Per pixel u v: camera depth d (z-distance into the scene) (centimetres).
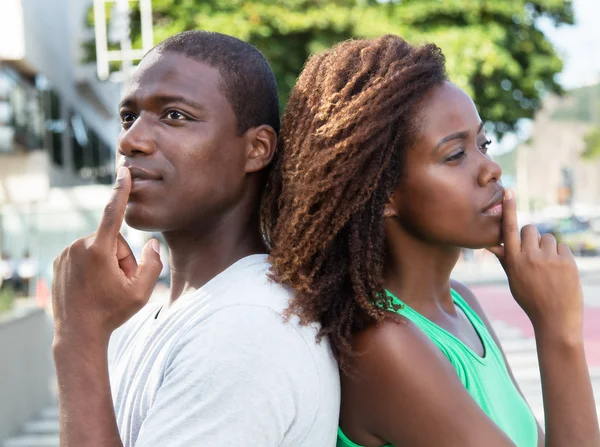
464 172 141
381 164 137
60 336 130
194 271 144
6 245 1923
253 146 143
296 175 138
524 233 144
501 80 1428
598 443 137
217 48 140
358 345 135
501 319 1129
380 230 139
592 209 4859
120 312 131
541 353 142
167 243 148
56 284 133
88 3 2252
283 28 1279
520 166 4538
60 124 2205
